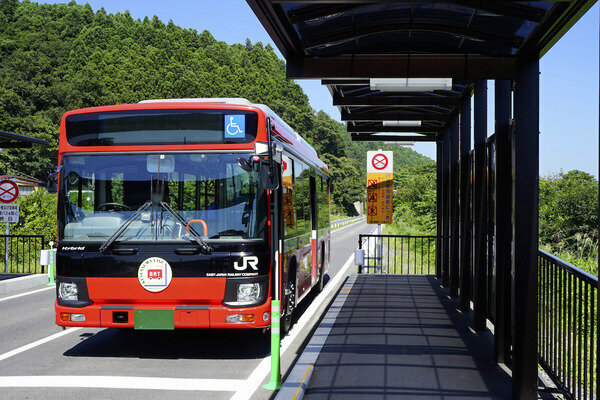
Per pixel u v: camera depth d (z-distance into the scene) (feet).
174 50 561.43
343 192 486.79
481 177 30.78
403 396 18.88
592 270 49.29
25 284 50.55
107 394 20.07
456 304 38.01
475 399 18.63
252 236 24.68
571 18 16.61
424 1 17.75
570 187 86.48
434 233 110.93
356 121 44.65
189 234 24.56
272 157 22.84
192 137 25.18
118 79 451.94
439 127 47.55
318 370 22.06
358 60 21.88
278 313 20.88
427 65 21.36
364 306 37.06
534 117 19.30
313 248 41.65
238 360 25.26
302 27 20.89
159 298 24.47
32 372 23.07
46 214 98.02
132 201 24.98
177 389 20.74
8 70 390.01
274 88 563.07
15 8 598.34
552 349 21.01
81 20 593.01
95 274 24.67
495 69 20.63
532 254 18.90
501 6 17.47
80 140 25.53
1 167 247.91
